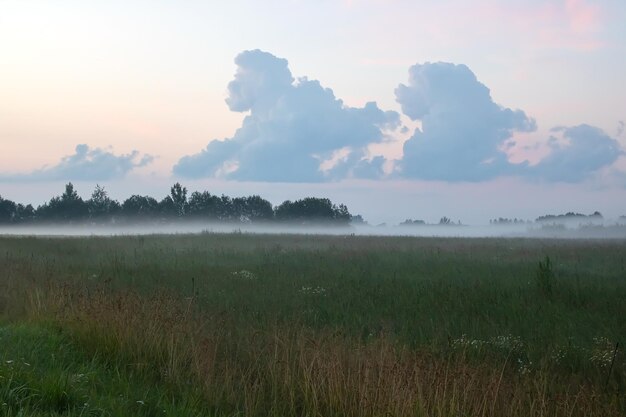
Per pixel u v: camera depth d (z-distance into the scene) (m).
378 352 9.18
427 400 7.53
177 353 9.30
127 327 9.81
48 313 11.55
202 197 109.00
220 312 12.89
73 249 28.55
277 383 8.50
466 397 7.54
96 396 7.20
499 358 10.23
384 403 7.35
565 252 28.53
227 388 8.16
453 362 9.47
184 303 13.54
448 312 13.83
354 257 25.67
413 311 13.95
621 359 10.05
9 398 6.63
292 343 9.66
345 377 8.20
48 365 8.36
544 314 13.62
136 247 29.52
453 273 20.64
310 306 14.33
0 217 104.56
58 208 103.31
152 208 106.31
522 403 7.81
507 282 18.19
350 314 13.49
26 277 16.61
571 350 10.46
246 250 28.86
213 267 21.75
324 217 114.12
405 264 23.45
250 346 10.07
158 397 7.80
